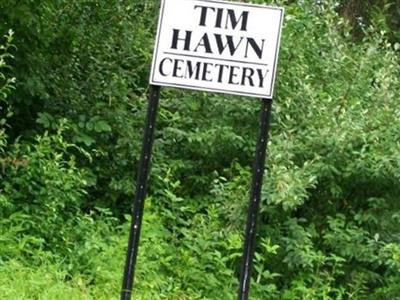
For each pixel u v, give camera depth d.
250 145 7.51
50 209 6.52
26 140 7.46
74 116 7.88
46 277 5.67
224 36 4.79
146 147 4.72
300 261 6.46
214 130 7.43
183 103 7.84
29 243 6.26
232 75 4.78
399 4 13.27
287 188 6.46
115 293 5.88
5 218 6.44
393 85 7.79
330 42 8.38
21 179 6.67
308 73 8.09
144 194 4.70
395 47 8.24
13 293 5.35
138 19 9.07
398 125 6.97
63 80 8.13
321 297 6.45
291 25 7.98
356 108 7.39
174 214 6.97
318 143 7.05
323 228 7.05
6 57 7.20
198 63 4.79
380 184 7.00
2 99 6.94
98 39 8.60
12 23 7.32
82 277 6.05
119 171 7.70
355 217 6.83
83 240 6.51
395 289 6.53
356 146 6.99
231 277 6.43
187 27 4.80
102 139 7.80
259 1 8.15
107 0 8.62
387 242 6.77
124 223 7.14
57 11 8.30
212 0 4.80
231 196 6.93
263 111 4.76
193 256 6.50
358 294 6.64
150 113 4.75
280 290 6.65
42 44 7.78
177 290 6.16
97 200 7.55
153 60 4.79
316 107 7.38
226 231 6.70
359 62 8.09
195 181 7.54
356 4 13.34
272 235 6.76
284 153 6.87
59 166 6.91
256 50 4.77
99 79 8.23
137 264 6.13
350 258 6.72
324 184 7.06
